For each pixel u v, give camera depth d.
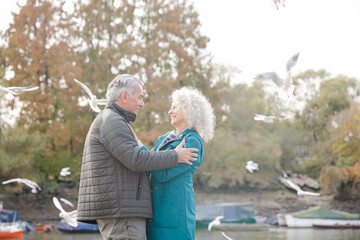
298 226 29.81
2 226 24.25
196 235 24.72
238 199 42.09
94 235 25.64
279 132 48.75
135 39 41.16
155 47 39.41
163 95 38.62
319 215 30.09
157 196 3.46
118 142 3.20
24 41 39.38
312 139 50.44
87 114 37.47
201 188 43.78
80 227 26.62
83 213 3.29
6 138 35.62
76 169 37.81
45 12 39.88
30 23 40.00
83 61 39.81
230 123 46.22
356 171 41.25
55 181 39.16
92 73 39.16
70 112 38.50
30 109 38.66
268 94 51.38
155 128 35.97
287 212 39.16
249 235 25.14
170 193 3.42
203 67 41.66
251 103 46.84
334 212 30.30
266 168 44.03
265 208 40.03
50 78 39.88
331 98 51.25
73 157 38.69
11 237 23.44
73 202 37.00
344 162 43.62
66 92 38.44
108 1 41.00
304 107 52.69
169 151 3.33
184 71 39.59
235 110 46.06
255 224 30.64
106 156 3.28
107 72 39.03
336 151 45.34
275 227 29.94
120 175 3.26
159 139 3.93
